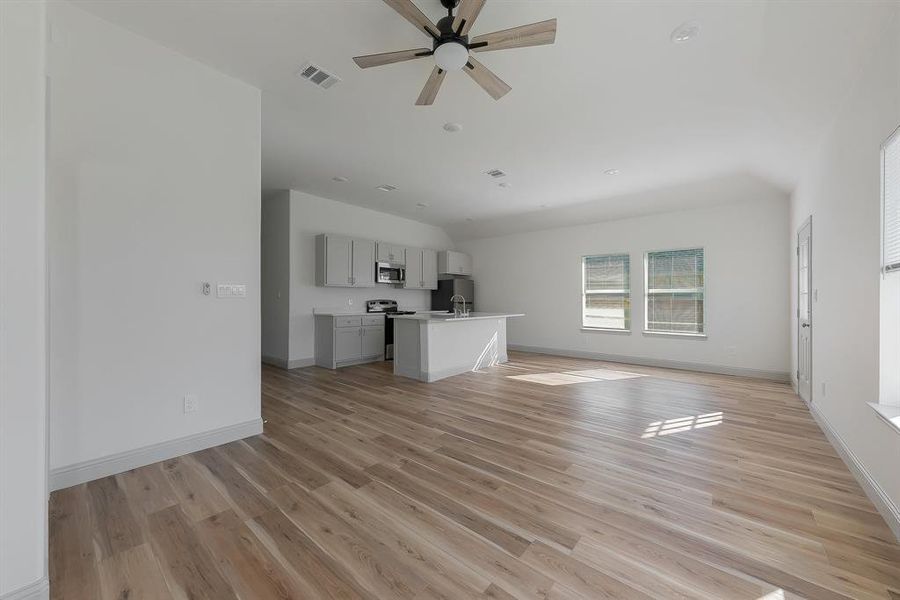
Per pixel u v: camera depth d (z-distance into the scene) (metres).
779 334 5.04
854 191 2.42
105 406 2.25
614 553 1.59
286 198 5.69
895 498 1.77
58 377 2.09
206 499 2.02
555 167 4.50
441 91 2.88
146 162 2.39
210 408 2.69
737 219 5.36
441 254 7.93
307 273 5.90
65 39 2.10
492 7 2.05
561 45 2.32
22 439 1.31
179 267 2.53
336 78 2.76
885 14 1.85
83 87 2.16
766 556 1.57
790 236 4.92
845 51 2.15
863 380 2.24
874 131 2.11
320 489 2.14
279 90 2.92
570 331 7.04
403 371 5.18
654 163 4.33
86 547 1.63
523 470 2.38
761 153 3.93
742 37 2.20
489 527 1.78
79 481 2.15
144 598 1.36
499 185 5.25
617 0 1.97
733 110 3.07
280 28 2.26
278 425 3.20
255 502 2.00
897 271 1.91
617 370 5.68
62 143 2.09
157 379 2.45
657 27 2.15
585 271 6.95
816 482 2.21
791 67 2.41
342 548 1.63
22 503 1.30
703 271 5.66
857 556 1.57
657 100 2.94
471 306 8.29
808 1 1.87
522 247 7.72
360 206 6.56
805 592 1.37
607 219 6.57
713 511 1.91
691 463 2.47
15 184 1.32
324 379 5.00
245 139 2.83
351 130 3.57
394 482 2.22
